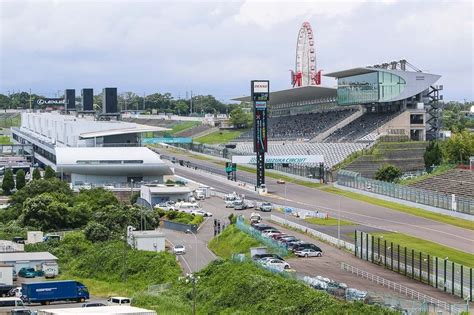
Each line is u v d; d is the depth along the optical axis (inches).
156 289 5531.5
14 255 6530.5
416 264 5561.0
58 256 6865.2
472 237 6973.4
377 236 6870.1
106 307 4234.7
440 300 4751.5
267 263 5659.5
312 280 5000.0
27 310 4734.3
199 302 5073.8
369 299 4539.9
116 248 6697.8
